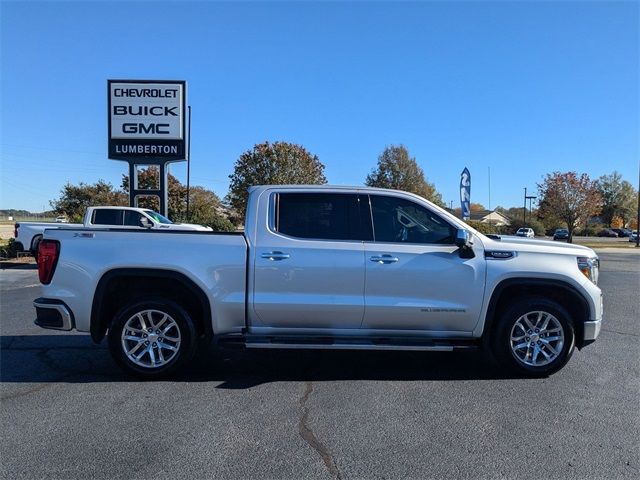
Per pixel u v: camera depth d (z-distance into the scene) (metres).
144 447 3.73
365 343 5.20
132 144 21.23
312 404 4.59
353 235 5.33
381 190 5.46
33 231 18.19
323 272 5.18
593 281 5.54
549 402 4.69
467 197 14.90
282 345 5.17
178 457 3.58
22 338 7.04
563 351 5.34
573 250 5.47
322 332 5.33
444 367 5.78
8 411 4.39
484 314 5.30
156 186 39.00
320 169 45.38
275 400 4.69
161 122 21.25
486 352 6.45
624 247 41.03
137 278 5.33
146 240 5.22
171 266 5.14
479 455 3.65
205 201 43.62
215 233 5.28
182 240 5.23
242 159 43.81
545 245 5.51
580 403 4.67
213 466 3.46
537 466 3.50
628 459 3.60
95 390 4.93
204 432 3.99
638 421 4.27
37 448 3.71
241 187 43.25
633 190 89.94
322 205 5.39
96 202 37.88
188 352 5.24
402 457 3.61
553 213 44.50
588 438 3.93
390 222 5.41
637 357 6.29
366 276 5.19
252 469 3.43
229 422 4.18
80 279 5.14
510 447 3.77
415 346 5.18
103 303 5.29
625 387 5.12
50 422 4.16
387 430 4.05
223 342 5.16
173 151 21.31
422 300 5.24
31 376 5.35
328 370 5.63
